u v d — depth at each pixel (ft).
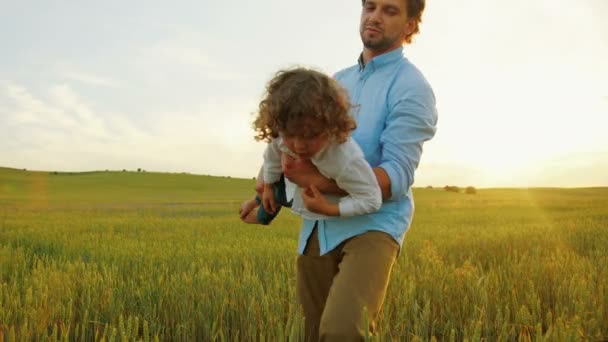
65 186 245.24
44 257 28.02
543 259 21.61
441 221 69.72
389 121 10.05
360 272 9.25
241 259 23.98
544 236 34.99
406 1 10.45
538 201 163.12
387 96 10.29
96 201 155.94
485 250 29.27
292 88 7.97
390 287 15.28
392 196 9.53
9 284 18.01
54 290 15.28
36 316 12.19
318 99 7.89
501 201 170.50
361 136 10.32
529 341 10.58
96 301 14.40
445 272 16.87
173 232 46.96
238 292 14.80
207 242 35.19
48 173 309.01
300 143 8.32
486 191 308.81
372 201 8.96
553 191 297.12
